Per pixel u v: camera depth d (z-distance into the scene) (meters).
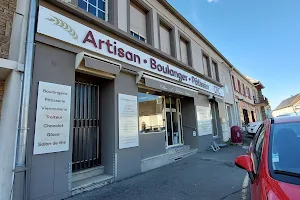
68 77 4.94
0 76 4.26
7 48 4.06
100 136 6.22
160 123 9.35
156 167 7.42
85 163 5.70
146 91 8.34
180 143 10.78
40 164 4.13
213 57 15.39
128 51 6.89
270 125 3.00
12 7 4.26
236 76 21.72
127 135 6.27
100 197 4.52
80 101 5.83
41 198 4.05
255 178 2.43
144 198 4.45
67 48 5.00
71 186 4.62
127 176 6.04
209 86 13.27
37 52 4.43
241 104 21.72
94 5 6.60
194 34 12.73
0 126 4.19
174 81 9.36
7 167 3.74
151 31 8.62
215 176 6.00
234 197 4.39
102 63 5.51
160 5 9.68
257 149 3.06
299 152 2.39
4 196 3.67
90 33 5.64
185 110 11.24
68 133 4.71
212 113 14.09
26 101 3.98
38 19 4.48
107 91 6.32
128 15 7.39
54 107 4.53
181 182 5.52
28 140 4.01
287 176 2.09
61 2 4.89
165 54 8.79
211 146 11.31
